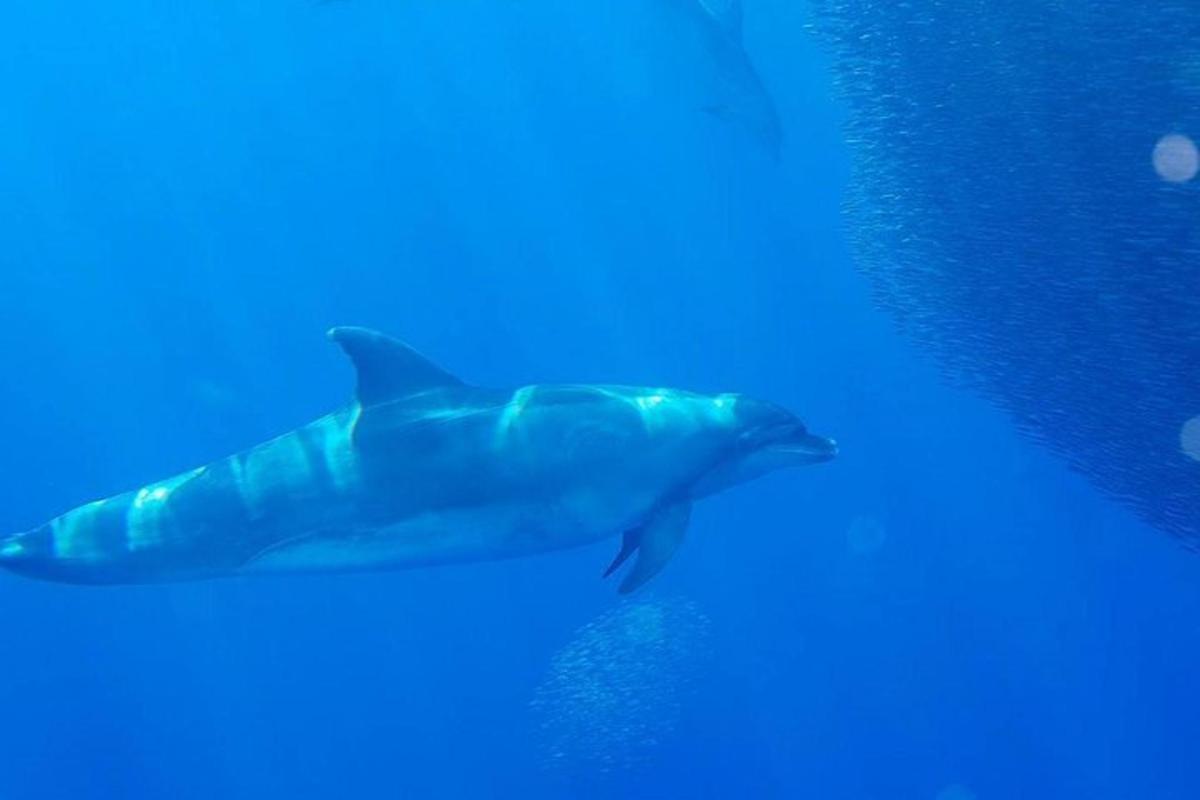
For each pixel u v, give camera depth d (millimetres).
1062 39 9219
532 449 6137
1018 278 10812
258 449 6305
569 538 6340
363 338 6066
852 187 12594
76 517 6344
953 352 12516
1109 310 10055
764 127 12172
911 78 10812
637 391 6539
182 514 6211
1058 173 9797
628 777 16234
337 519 6109
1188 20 8438
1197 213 8844
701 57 11703
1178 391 9898
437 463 6082
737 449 6527
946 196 11219
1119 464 11070
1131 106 9000
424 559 6223
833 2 11234
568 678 16547
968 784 16062
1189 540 10977
